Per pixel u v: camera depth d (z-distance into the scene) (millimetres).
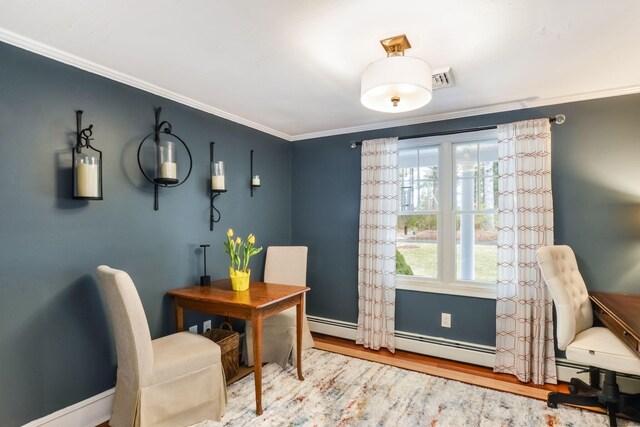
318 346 3400
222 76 2262
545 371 2613
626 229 2469
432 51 1908
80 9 1509
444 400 2361
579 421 2111
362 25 1640
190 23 1627
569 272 2410
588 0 1441
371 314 3334
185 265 2725
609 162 2520
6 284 1739
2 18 1576
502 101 2760
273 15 1560
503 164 2783
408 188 3395
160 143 2420
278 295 2414
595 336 2170
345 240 3656
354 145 3537
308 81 2346
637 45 1830
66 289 1974
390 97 1828
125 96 2293
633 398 2211
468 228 3109
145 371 1830
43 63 1880
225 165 3121
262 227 3574
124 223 2287
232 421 2111
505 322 2779
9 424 1740
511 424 2082
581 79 2307
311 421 2113
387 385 2576
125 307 1776
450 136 3127
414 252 3359
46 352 1884
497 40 1785
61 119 1956
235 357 2668
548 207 2619
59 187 1946
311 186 3887
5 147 1735
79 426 2014
